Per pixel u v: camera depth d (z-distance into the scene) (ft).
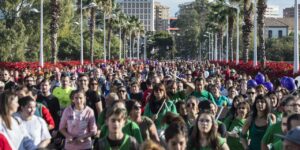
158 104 45.83
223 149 32.50
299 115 28.19
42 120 38.22
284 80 75.25
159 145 23.12
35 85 72.43
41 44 173.06
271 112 41.98
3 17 302.04
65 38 399.24
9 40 286.46
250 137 41.01
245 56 226.99
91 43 283.79
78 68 176.24
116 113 31.60
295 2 131.34
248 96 55.36
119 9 427.74
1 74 90.53
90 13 286.87
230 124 45.11
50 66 165.27
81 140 41.81
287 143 18.26
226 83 83.61
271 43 450.30
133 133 35.37
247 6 221.25
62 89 59.16
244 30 224.94
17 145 32.94
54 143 45.96
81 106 42.14
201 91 56.54
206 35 581.12
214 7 325.83
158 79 66.08
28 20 307.78
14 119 34.14
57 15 185.16
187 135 30.42
